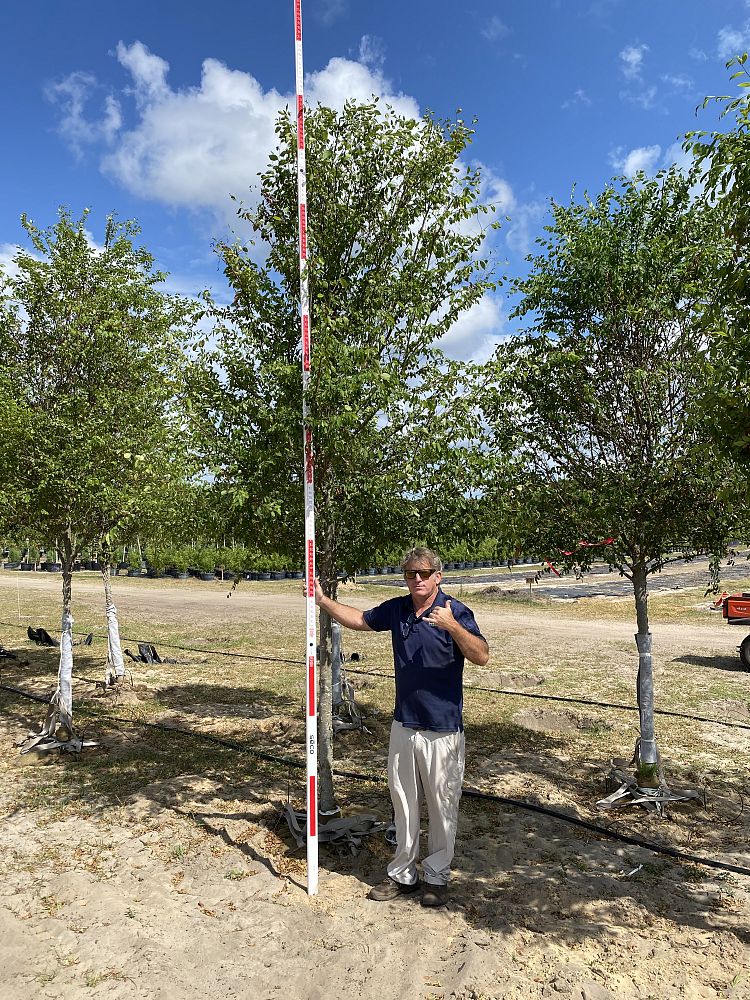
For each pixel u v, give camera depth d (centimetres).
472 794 613
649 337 575
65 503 723
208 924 401
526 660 1308
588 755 739
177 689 1066
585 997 332
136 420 770
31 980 343
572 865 485
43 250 780
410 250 538
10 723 865
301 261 464
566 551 595
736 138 348
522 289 622
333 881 459
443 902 425
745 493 360
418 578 422
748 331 346
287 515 516
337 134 522
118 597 2691
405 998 334
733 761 709
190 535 608
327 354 448
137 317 809
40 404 757
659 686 1067
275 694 1033
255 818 564
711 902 434
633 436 584
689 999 337
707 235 549
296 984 348
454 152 527
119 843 516
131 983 342
